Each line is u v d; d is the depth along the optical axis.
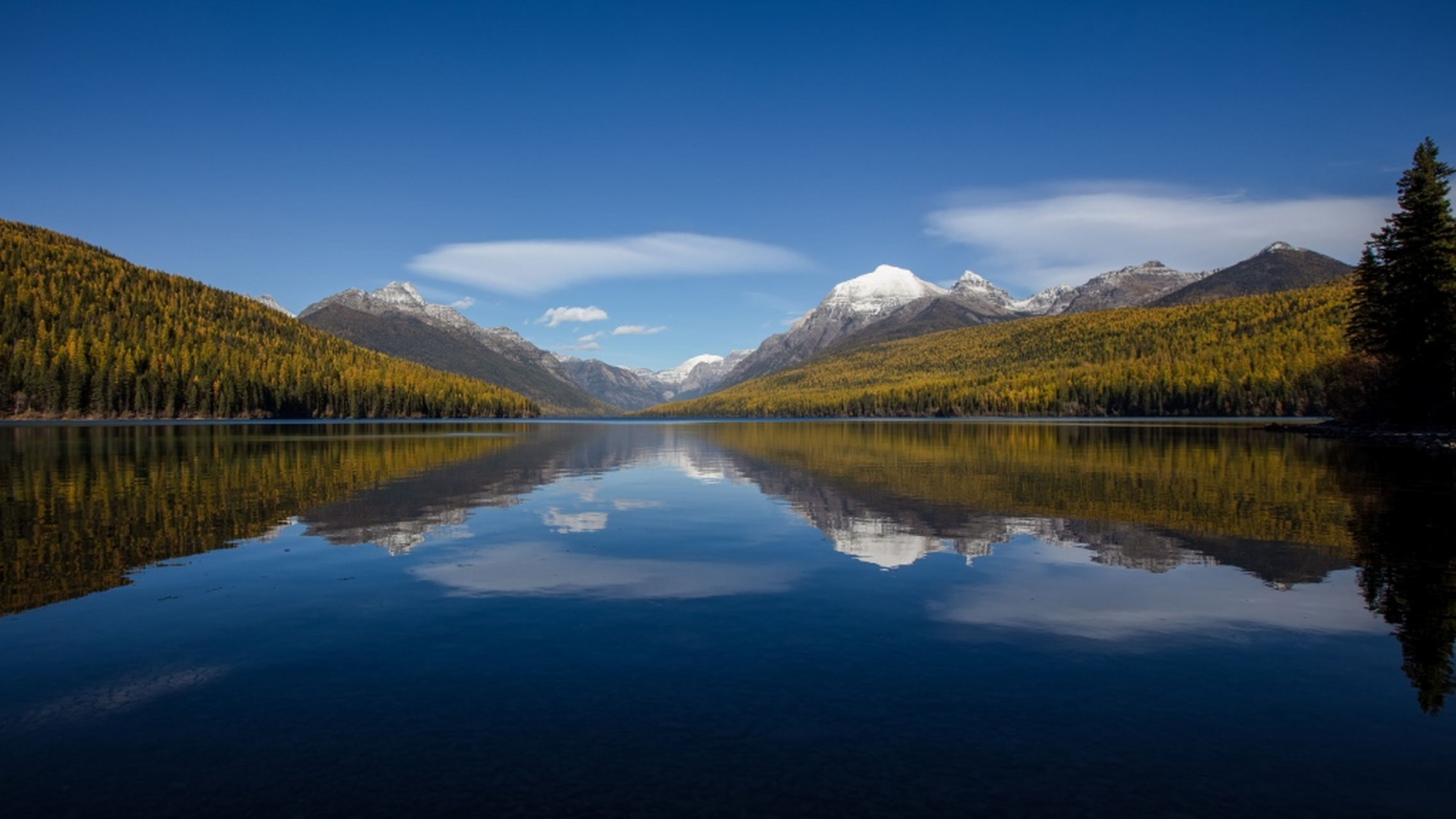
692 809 7.98
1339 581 17.41
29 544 21.64
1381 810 8.07
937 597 16.20
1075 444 69.19
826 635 13.68
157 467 44.00
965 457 53.84
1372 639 13.45
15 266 170.25
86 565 19.05
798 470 45.50
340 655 12.63
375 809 8.02
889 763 8.99
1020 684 11.40
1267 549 20.89
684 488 36.59
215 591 16.66
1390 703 10.77
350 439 82.12
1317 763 9.05
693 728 9.89
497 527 24.91
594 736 9.68
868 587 17.08
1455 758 9.19
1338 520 25.33
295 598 16.05
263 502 30.33
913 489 34.75
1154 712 10.43
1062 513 27.52
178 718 10.23
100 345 148.38
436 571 18.59
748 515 27.55
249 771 8.84
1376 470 41.41
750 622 14.43
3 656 12.58
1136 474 40.16
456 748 9.36
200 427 117.31
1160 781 8.62
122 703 10.72
